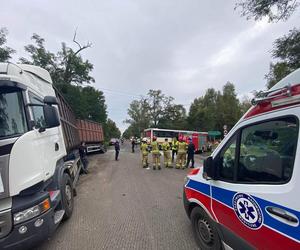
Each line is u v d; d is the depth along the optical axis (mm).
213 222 3445
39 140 3842
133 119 84312
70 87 31203
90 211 5891
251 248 2646
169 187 8594
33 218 3283
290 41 11766
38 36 29312
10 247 3109
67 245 4098
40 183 3670
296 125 2219
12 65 3885
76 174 8547
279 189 2307
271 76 19438
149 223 5039
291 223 2121
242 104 56531
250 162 2811
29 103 3750
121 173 11984
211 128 52281
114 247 3994
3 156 3164
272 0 9914
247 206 2721
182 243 4098
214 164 3385
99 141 26281
